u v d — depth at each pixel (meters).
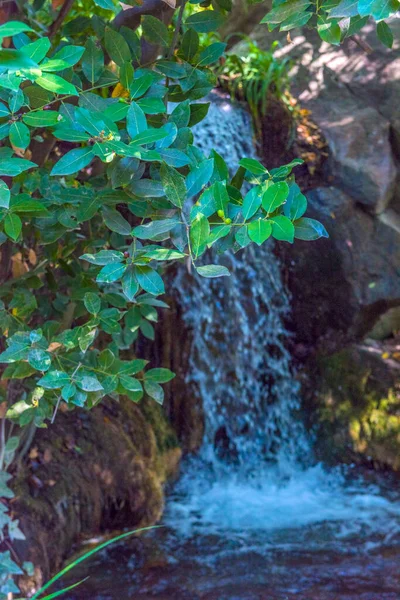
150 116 1.52
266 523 4.02
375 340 5.26
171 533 3.78
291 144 5.38
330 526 3.97
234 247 1.27
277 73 5.55
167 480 4.50
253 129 5.38
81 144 2.71
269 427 5.22
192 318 5.02
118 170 1.31
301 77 5.93
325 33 1.35
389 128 5.48
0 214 1.25
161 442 4.54
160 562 3.40
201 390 5.07
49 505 3.19
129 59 1.45
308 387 5.19
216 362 5.13
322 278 5.23
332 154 5.30
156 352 4.96
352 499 4.42
